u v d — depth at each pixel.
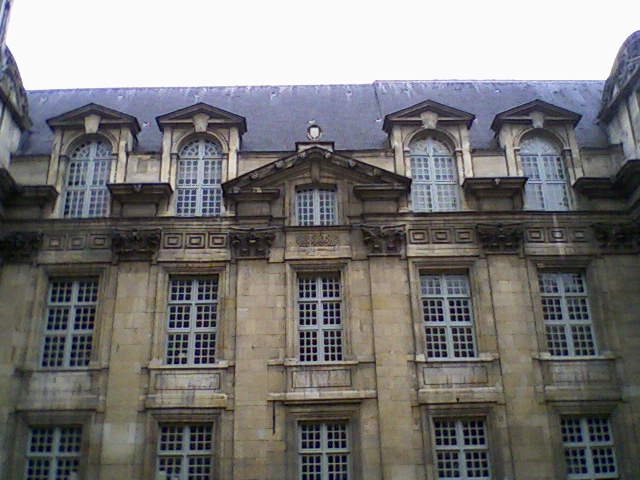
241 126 25.95
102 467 20.56
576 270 23.91
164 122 25.66
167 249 23.56
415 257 23.45
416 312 22.69
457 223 24.08
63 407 21.39
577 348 22.84
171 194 24.52
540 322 22.78
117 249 23.39
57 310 23.16
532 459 20.81
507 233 23.59
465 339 22.73
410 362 21.97
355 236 23.84
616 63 26.61
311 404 21.44
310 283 23.58
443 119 25.81
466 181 24.38
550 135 25.98
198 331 22.77
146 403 21.36
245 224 23.98
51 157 25.23
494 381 21.83
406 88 32.25
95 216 24.27
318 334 22.75
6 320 22.38
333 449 21.22
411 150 25.80
